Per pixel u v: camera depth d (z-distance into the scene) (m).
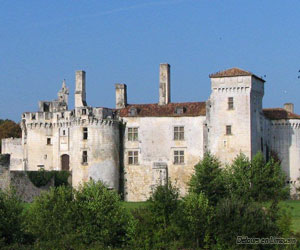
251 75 92.38
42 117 109.25
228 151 92.62
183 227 54.72
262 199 74.69
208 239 54.25
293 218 67.50
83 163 96.62
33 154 109.50
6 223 54.78
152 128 98.69
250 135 91.94
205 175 75.38
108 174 96.69
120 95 102.44
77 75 104.69
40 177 94.56
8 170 88.88
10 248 53.06
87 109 96.81
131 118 99.44
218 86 93.69
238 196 71.94
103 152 96.56
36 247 53.56
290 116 102.19
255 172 77.81
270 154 100.88
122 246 55.19
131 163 99.06
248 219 54.34
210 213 55.62
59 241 54.25
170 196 57.00
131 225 55.75
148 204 58.28
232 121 92.75
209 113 94.38
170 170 97.44
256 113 95.19
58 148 108.06
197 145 96.31
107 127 97.12
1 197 56.97
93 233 55.56
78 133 97.25
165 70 101.06
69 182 99.44
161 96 100.69
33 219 56.78
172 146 97.62
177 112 98.25
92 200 57.75
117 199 58.31
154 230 55.03
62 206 56.97
